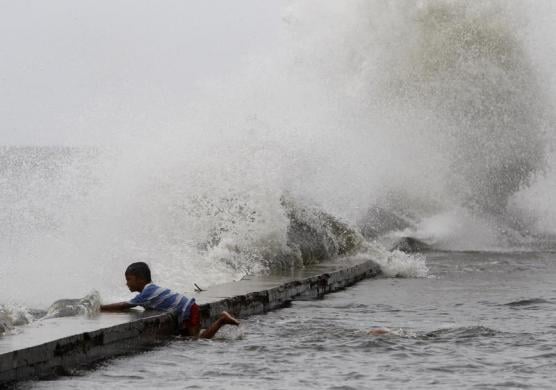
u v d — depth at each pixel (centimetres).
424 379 1321
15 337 1388
